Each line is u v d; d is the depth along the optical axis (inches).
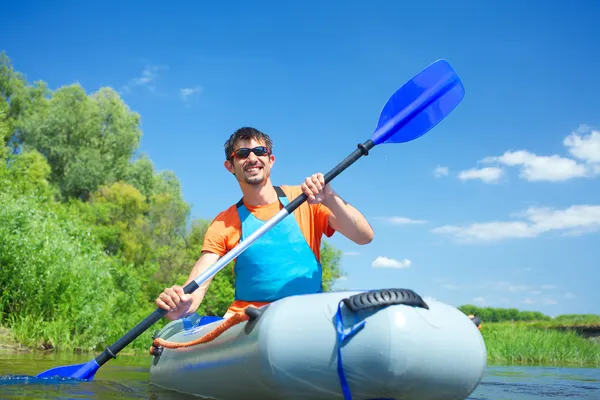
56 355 244.5
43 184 917.8
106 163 1155.3
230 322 82.7
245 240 102.6
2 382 115.7
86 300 346.0
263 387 74.6
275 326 71.9
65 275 331.3
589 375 190.2
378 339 66.2
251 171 110.5
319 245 113.6
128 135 1201.4
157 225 1034.1
